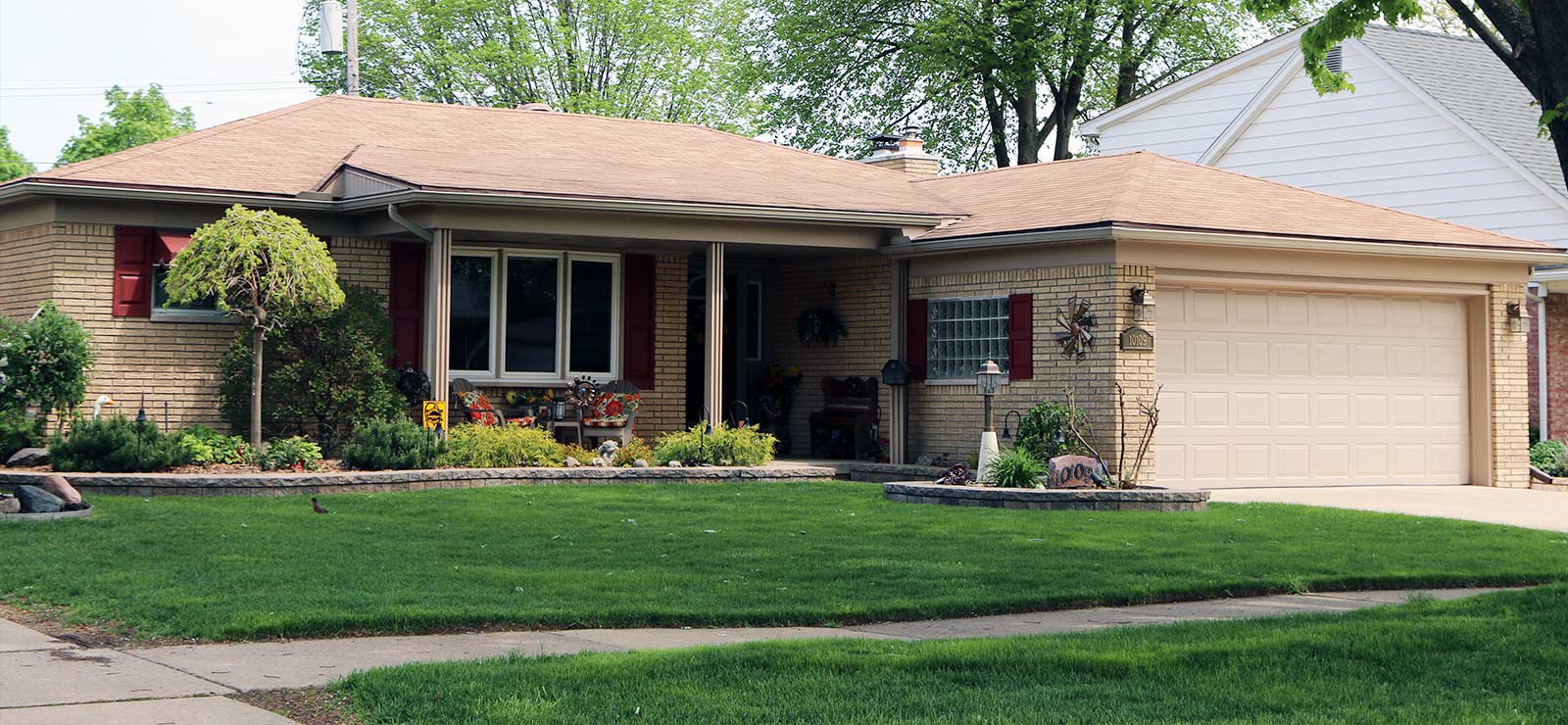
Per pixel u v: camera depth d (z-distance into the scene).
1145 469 18.42
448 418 19.84
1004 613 10.46
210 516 13.95
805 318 22.62
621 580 10.95
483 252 20.64
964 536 13.66
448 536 13.13
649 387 21.75
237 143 20.50
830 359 22.61
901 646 8.71
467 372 20.48
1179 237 18.39
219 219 18.56
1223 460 19.44
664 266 21.95
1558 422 24.12
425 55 42.75
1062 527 14.38
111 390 18.52
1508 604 10.37
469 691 7.36
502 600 10.05
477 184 18.31
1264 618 9.90
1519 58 11.56
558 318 21.14
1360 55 27.83
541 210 18.67
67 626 9.30
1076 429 18.14
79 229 18.41
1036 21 37.44
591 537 13.24
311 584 10.43
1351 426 20.34
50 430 18.27
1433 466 20.92
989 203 22.03
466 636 9.20
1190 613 10.52
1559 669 8.48
